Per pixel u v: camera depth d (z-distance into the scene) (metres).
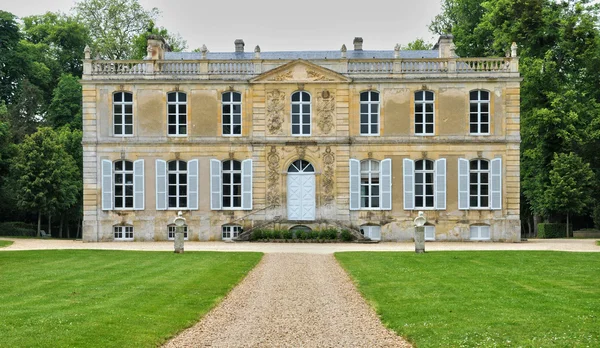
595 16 57.88
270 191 47.72
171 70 48.09
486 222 47.25
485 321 18.08
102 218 47.62
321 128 47.75
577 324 17.61
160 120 47.78
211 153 47.81
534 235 63.75
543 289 22.97
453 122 47.47
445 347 15.73
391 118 47.59
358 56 55.34
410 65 47.81
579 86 57.84
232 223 47.53
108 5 76.94
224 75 47.88
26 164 57.66
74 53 77.06
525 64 55.09
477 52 66.94
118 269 28.70
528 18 55.44
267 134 47.72
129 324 17.89
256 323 18.89
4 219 65.94
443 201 47.41
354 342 16.70
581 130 54.69
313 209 47.75
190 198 47.69
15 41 65.38
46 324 17.53
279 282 26.27
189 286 24.33
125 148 47.78
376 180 47.88
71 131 68.62
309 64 47.66
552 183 54.62
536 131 53.78
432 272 27.55
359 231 46.28
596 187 57.59
